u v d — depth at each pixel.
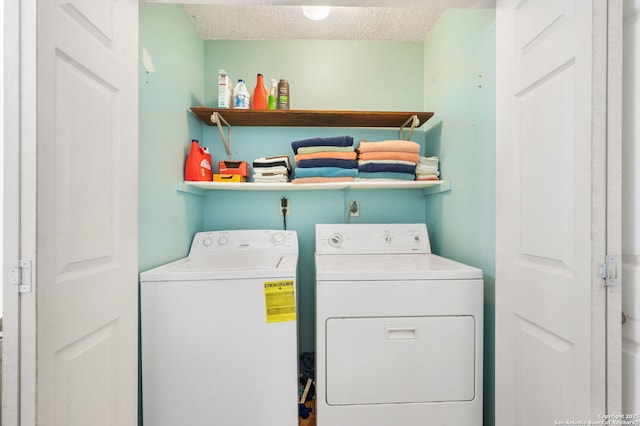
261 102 1.87
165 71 1.43
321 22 1.92
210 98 2.08
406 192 2.12
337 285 1.23
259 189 2.05
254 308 1.22
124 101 0.98
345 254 1.81
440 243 1.87
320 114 1.86
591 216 0.72
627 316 0.76
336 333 1.23
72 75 0.75
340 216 2.11
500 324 1.11
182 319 1.20
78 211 0.78
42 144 0.66
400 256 1.76
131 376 1.04
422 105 2.14
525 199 0.97
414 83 2.13
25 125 0.64
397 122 2.01
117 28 0.94
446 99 1.78
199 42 1.98
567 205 0.79
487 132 1.33
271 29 1.98
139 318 1.20
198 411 1.19
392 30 2.02
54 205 0.70
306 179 1.74
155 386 1.18
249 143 2.09
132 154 1.03
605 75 0.71
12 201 0.64
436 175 1.83
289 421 1.21
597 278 0.72
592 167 0.72
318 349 1.23
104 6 0.88
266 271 1.23
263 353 1.21
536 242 0.92
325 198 2.11
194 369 1.19
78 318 0.78
